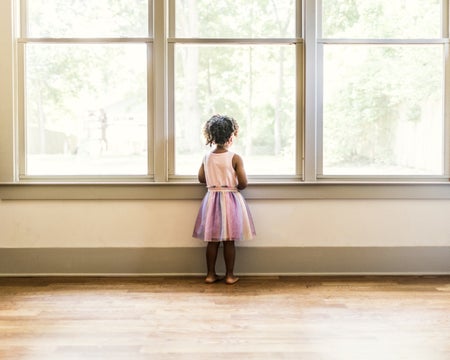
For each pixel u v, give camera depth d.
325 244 2.86
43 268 2.85
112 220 2.85
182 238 2.86
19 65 2.81
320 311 2.21
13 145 2.80
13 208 2.84
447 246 2.85
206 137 2.71
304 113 2.82
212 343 1.85
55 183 2.80
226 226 2.60
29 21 2.83
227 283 2.68
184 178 2.86
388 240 2.85
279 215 2.85
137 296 2.46
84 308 2.27
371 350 1.78
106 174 2.87
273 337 1.90
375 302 2.35
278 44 2.83
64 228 2.85
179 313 2.19
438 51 2.84
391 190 2.83
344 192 2.82
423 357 1.72
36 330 1.98
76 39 2.80
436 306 2.28
